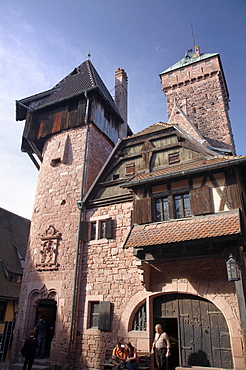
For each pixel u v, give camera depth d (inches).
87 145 598.2
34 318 511.8
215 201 391.2
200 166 414.3
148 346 398.9
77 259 497.7
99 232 510.9
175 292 408.5
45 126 675.4
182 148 495.2
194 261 409.4
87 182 569.6
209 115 1032.2
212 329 378.9
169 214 415.8
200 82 1105.4
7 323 562.9
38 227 573.0
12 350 493.7
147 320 412.5
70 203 557.6
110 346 424.8
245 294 348.2
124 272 457.4
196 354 377.1
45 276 521.0
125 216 494.3
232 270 338.0
